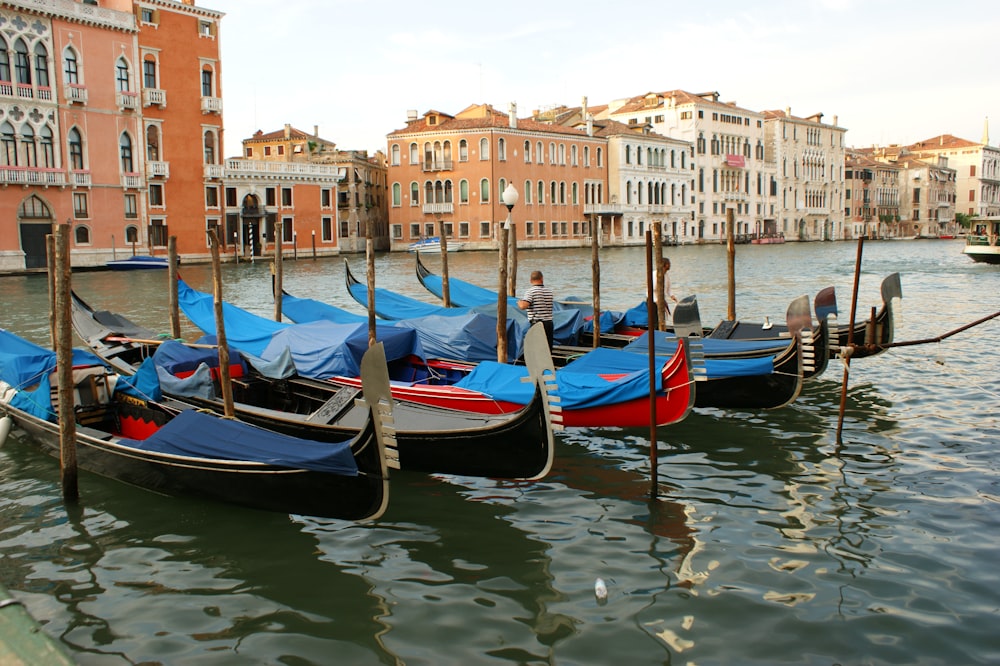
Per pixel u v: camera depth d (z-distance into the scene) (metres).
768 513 7.04
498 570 6.10
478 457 7.56
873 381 11.79
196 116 44.78
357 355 10.02
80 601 5.75
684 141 72.62
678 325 8.24
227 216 47.56
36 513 7.30
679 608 5.47
